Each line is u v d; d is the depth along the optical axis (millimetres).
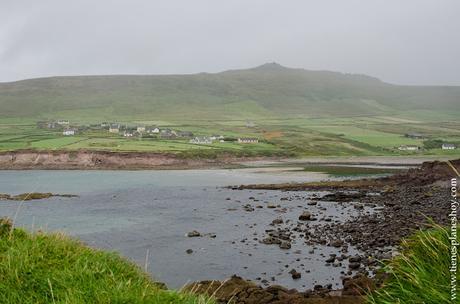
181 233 37938
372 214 43844
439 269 5301
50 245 7129
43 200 61188
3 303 5441
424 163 78750
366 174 106625
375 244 30375
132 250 32250
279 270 25703
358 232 34625
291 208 50781
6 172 115938
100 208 53562
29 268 6094
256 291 16578
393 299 5332
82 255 7074
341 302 14078
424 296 4879
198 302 6129
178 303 5887
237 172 115312
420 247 6082
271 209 50406
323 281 23125
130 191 72812
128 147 155000
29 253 6605
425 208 44500
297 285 22719
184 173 113375
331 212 46594
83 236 37312
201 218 45344
